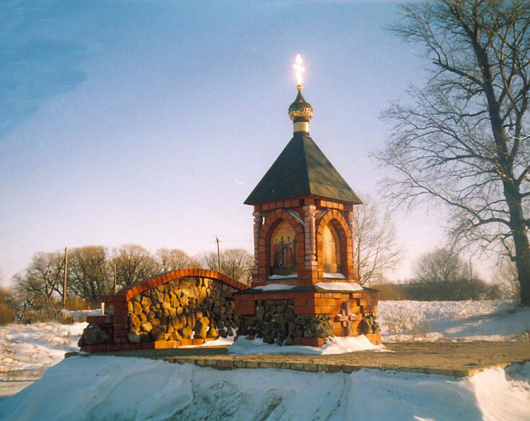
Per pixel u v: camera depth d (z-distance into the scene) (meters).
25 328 27.11
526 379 8.59
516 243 27.14
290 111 14.51
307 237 12.59
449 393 6.95
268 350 11.80
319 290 12.02
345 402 7.67
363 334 12.78
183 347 14.45
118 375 10.41
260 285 13.35
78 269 64.50
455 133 28.69
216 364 9.55
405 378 7.44
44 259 63.94
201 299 15.70
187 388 9.55
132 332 13.81
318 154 14.17
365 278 36.34
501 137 28.25
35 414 10.78
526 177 27.11
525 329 23.78
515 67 29.02
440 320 28.06
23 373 18.94
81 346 12.95
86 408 10.14
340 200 13.45
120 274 65.69
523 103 28.27
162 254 68.75
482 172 26.92
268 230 13.52
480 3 28.06
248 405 8.50
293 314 12.19
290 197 12.92
